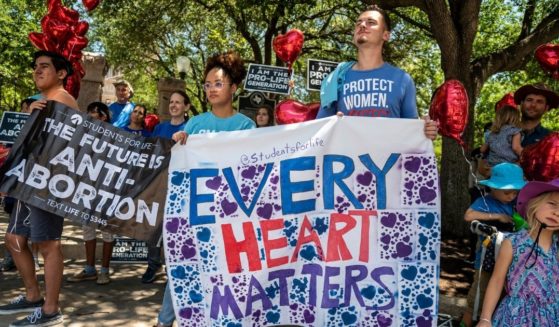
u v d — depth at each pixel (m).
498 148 4.48
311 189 3.14
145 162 3.46
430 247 3.04
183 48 19.66
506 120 4.49
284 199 3.16
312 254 3.10
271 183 3.18
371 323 3.02
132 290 4.93
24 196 3.48
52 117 3.54
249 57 19.31
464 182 8.35
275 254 3.13
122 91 7.09
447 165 8.45
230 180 3.21
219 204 3.20
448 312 4.38
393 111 3.21
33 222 3.56
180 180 3.29
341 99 3.35
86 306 4.37
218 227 3.18
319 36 15.18
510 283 2.69
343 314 3.02
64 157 3.51
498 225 3.47
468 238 8.18
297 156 3.17
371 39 3.21
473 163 6.26
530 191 2.71
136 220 3.47
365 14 3.25
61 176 3.50
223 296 3.12
